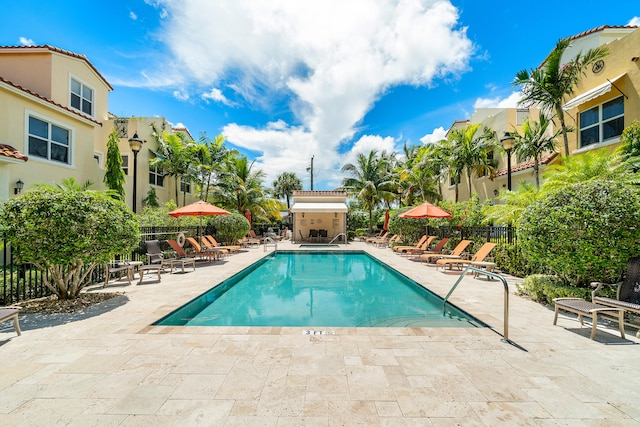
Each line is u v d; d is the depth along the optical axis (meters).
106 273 9.91
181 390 3.75
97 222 7.40
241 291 11.25
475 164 22.05
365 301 9.73
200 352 4.84
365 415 3.28
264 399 3.56
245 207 33.84
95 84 20.53
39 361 4.53
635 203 6.48
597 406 3.45
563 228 6.97
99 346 5.07
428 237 19.12
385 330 5.84
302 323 7.59
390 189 34.88
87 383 3.90
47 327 5.99
